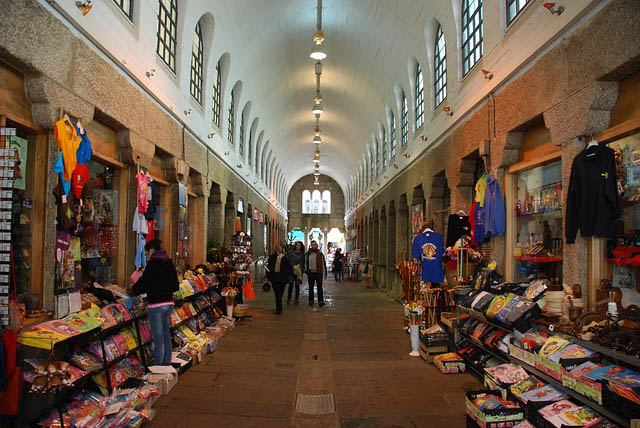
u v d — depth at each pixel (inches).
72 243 175.3
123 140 217.9
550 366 142.3
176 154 299.9
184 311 261.1
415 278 335.6
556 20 173.0
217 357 246.4
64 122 155.7
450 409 169.2
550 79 180.9
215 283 332.8
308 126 988.6
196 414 163.3
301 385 198.2
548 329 157.9
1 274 126.1
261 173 844.0
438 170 360.2
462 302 226.4
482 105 260.2
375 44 479.5
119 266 226.7
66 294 161.5
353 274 876.0
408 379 207.3
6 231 127.3
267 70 562.9
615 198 144.5
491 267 233.9
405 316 343.9
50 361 130.7
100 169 210.1
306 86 698.8
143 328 205.5
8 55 129.6
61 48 154.7
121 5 210.7
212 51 378.3
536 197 212.4
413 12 370.9
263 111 697.0
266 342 286.0
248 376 211.2
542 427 128.3
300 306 463.5
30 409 122.9
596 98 151.2
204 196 381.4
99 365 155.7
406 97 488.1
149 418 156.6
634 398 107.0
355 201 1171.9
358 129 836.0
